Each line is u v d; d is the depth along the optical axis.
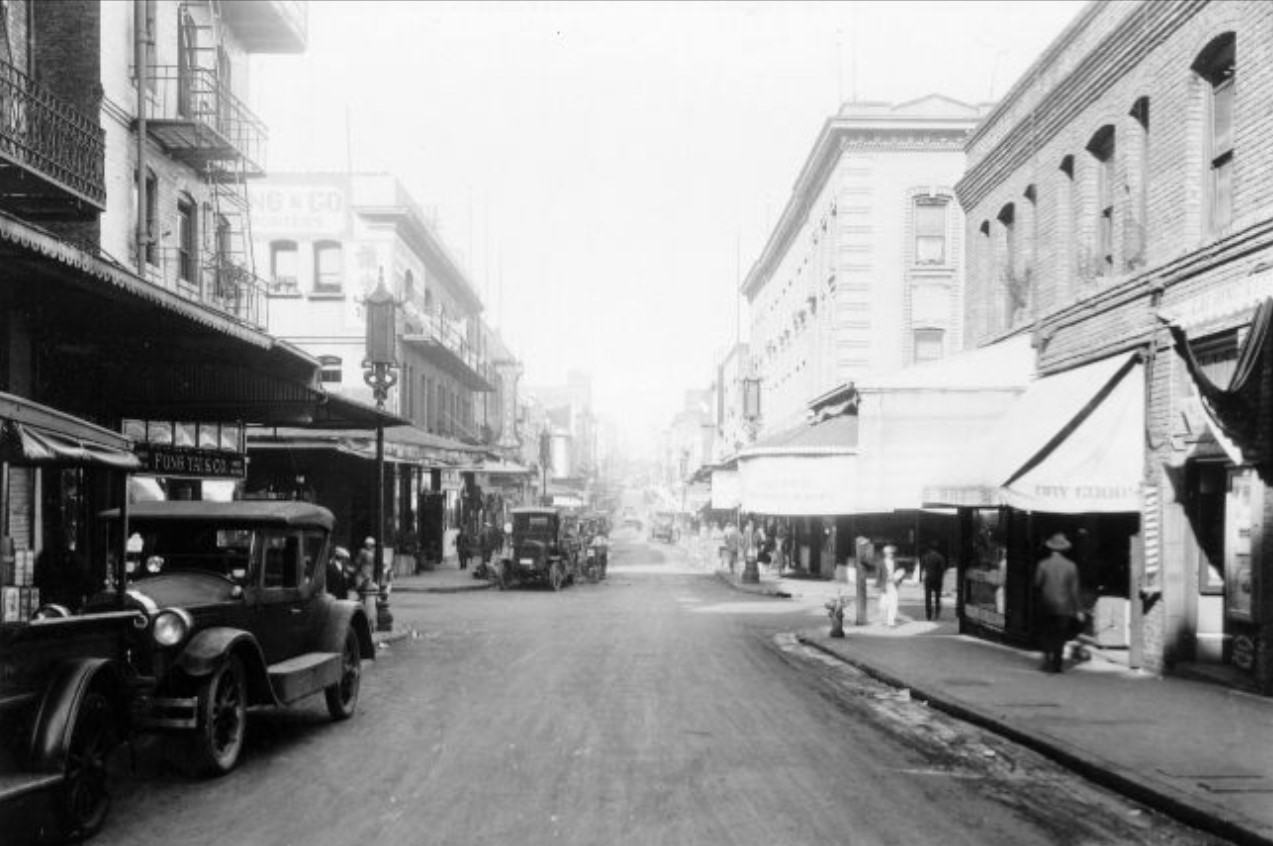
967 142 23.62
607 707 12.20
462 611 26.59
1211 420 11.26
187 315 12.59
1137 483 14.75
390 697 12.96
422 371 46.25
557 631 21.56
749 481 31.84
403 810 7.59
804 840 6.91
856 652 17.41
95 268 10.54
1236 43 12.80
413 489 44.59
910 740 10.55
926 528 34.97
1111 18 16.22
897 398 20.94
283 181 39.91
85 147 15.85
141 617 7.98
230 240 26.11
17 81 16.47
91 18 18.30
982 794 8.33
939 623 23.31
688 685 14.05
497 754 9.55
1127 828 7.46
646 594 33.12
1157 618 14.58
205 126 20.66
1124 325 15.64
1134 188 15.67
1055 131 18.47
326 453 33.16
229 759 8.77
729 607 28.02
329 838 6.89
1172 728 10.58
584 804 7.77
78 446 7.39
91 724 7.07
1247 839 6.95
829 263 40.84
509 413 81.19
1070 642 16.67
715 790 8.24
